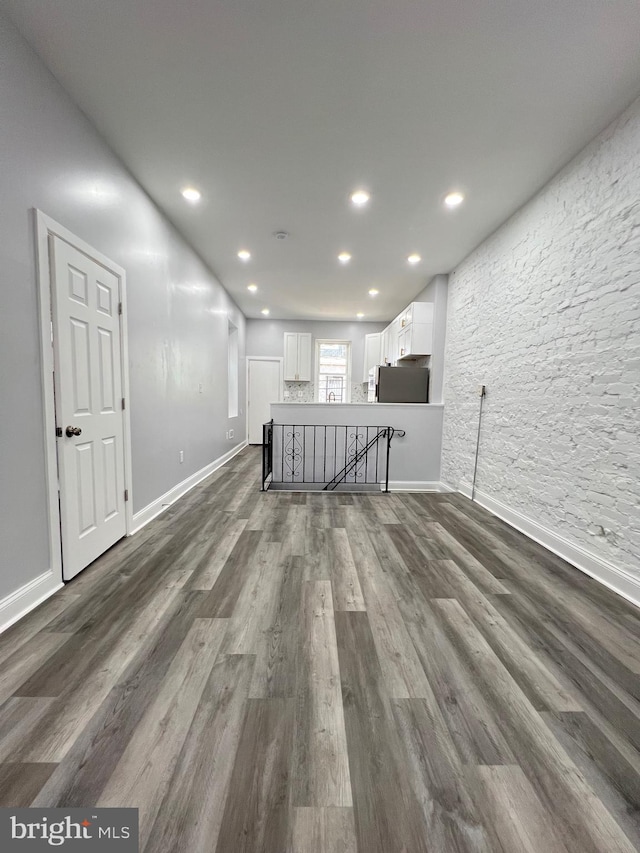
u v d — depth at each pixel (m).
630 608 1.76
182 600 1.75
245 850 0.78
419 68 1.69
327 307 6.27
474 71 1.70
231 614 1.65
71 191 1.89
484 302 3.47
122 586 1.88
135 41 1.58
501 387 3.17
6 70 1.49
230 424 6.06
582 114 1.95
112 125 2.06
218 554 2.28
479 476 3.55
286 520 2.95
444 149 2.23
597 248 2.11
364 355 7.32
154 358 2.97
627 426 1.91
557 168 2.41
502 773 0.96
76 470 1.96
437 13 1.46
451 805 0.88
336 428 4.52
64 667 1.31
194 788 0.91
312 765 0.97
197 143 2.21
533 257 2.72
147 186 2.66
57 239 1.78
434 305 4.51
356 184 2.60
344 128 2.07
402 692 1.22
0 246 1.48
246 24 1.51
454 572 2.10
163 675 1.28
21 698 1.17
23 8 1.44
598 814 0.87
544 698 1.21
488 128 2.06
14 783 0.91
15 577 1.58
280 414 4.48
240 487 4.04
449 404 4.32
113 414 2.34
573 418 2.30
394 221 3.12
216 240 3.60
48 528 1.76
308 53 1.63
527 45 1.58
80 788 0.90
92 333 2.09
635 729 1.10
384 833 0.82
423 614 1.68
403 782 0.93
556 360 2.46
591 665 1.37
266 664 1.34
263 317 7.23
